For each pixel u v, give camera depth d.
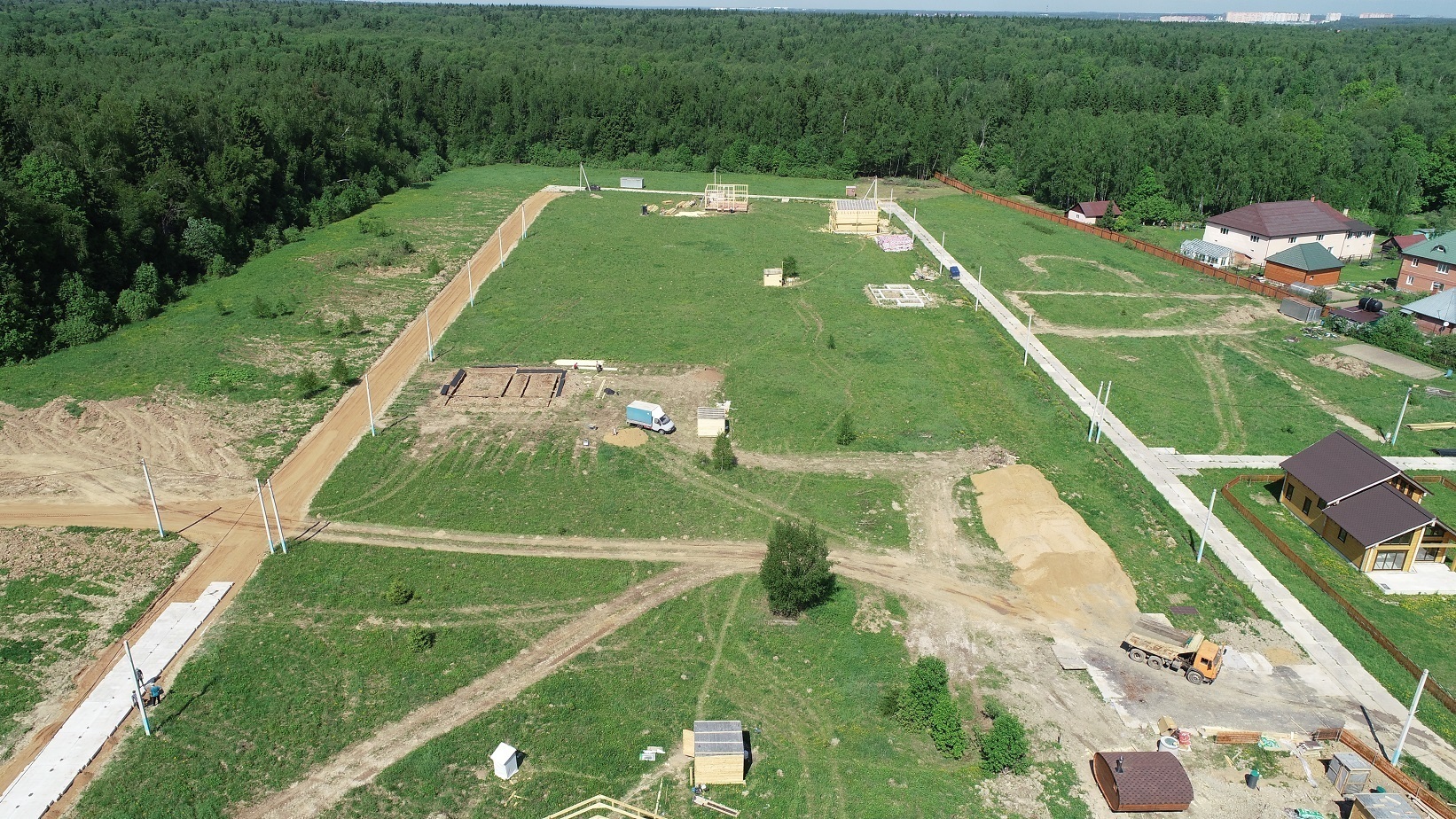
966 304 104.88
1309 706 45.81
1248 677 47.66
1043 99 186.12
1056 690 46.41
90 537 56.44
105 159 102.25
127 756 40.72
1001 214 151.50
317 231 129.12
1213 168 143.88
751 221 142.00
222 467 65.31
